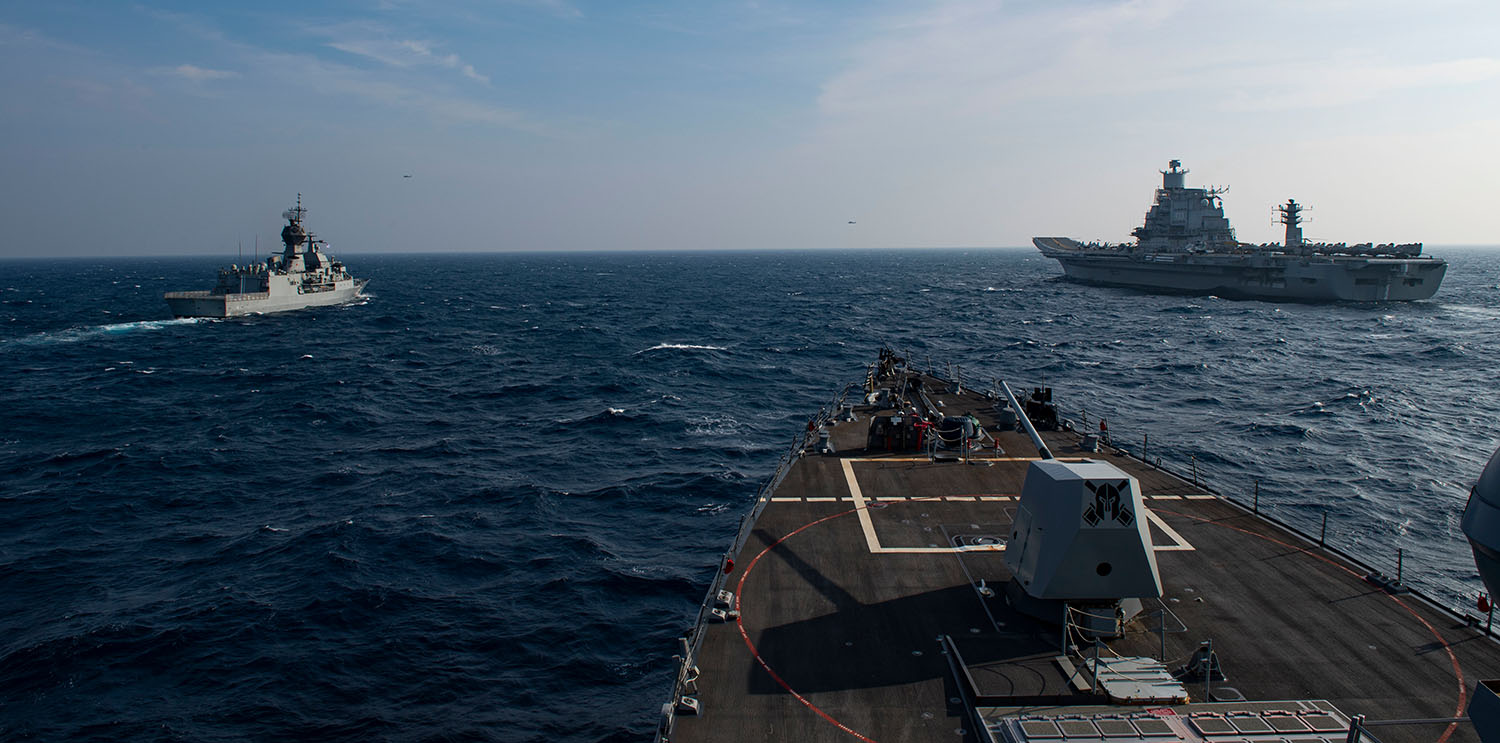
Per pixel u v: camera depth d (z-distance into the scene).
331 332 119.94
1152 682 12.50
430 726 22.84
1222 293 155.88
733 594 16.48
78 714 23.66
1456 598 29.02
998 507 21.25
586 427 58.78
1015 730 11.39
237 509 41.47
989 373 80.06
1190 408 62.31
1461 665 13.59
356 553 34.81
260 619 29.02
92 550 35.94
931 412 29.59
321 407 66.00
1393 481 42.81
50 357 93.81
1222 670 13.45
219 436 56.75
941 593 16.45
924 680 13.44
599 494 42.81
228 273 141.00
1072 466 15.01
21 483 46.03
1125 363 85.44
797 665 13.94
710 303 176.12
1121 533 13.96
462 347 104.38
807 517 20.73
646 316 146.50
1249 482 42.94
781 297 193.12
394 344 107.19
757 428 57.91
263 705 23.92
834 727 12.28
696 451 51.47
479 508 40.75
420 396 71.56
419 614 29.39
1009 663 13.53
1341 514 37.81
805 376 81.31
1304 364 82.75
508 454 51.66
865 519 20.53
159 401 69.38
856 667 13.84
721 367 86.94
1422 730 11.93
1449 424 55.84
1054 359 89.19
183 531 38.28
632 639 27.64
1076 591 14.22
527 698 24.27
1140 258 173.62
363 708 23.78
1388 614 15.38
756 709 12.74
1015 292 192.25
